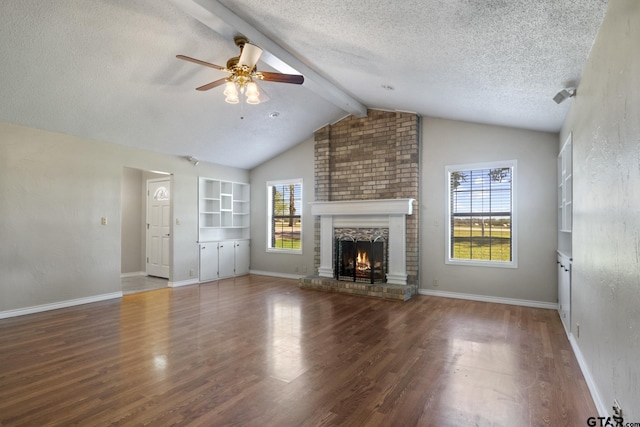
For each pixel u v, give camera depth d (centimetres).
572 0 195
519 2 202
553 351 321
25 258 445
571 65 277
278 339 353
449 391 247
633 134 163
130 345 335
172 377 267
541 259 484
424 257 571
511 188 509
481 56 286
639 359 153
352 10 252
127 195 742
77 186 497
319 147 668
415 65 336
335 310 467
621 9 179
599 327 227
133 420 209
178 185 642
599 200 229
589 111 260
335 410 221
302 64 414
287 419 211
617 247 188
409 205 554
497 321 416
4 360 298
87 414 215
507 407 226
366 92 496
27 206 446
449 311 462
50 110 425
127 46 350
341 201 608
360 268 600
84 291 504
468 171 545
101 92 413
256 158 735
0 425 203
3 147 427
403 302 512
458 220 552
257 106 534
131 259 747
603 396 214
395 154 589
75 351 319
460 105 450
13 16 290
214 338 355
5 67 341
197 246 672
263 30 336
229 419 211
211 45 371
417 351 321
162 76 408
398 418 213
